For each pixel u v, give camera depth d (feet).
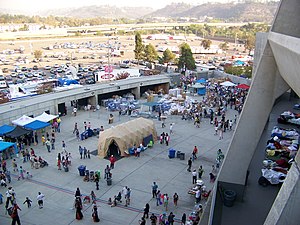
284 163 47.57
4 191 71.61
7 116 106.42
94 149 97.14
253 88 38.86
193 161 89.04
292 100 89.51
